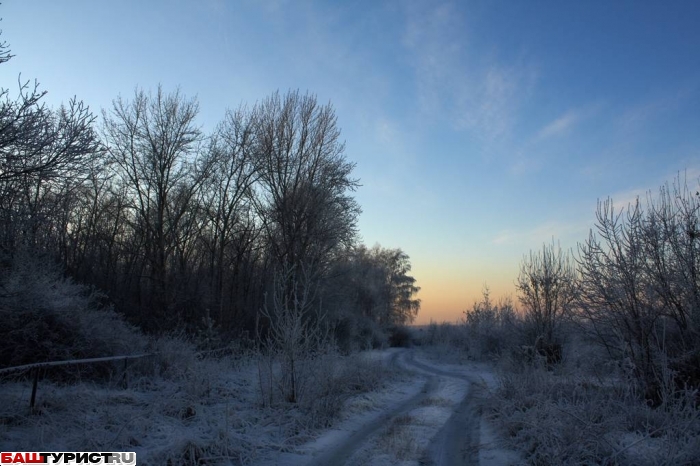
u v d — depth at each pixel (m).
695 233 9.29
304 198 26.78
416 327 63.81
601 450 6.75
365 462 7.31
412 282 66.88
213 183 27.66
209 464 6.65
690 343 9.04
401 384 17.61
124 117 24.16
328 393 10.90
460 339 38.16
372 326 42.31
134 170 24.67
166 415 8.74
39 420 7.47
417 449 8.14
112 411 8.26
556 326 17.88
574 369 10.31
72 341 11.75
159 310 22.36
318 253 27.31
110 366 11.94
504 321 24.95
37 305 11.47
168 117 24.94
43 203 11.36
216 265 28.84
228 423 8.49
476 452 8.02
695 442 6.26
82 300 13.58
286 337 10.80
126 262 26.23
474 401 14.02
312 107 28.30
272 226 28.42
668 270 9.27
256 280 29.52
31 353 10.92
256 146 27.53
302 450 7.76
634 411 8.04
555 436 7.09
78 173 10.43
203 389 10.77
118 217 26.27
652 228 9.50
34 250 12.58
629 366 9.14
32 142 9.05
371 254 64.38
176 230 25.75
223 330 22.41
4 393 8.55
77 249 24.84
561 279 17.98
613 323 9.58
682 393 8.44
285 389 10.66
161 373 12.91
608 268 9.78
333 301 28.95
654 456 6.25
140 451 6.69
